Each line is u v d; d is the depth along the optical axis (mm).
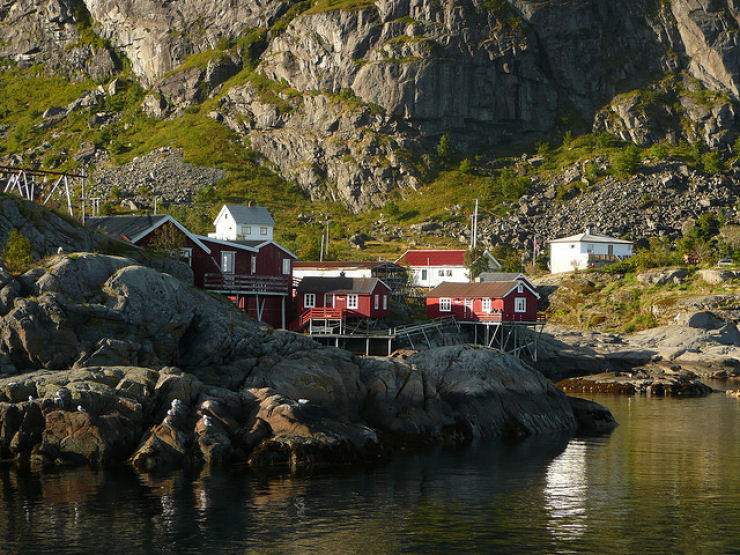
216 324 53031
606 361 95562
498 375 58781
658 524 34438
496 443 53156
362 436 47281
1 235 53938
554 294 123750
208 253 68438
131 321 49406
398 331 75938
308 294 78312
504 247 151000
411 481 41531
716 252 141250
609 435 56688
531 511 36281
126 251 59938
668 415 66562
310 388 50500
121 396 43531
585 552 30797
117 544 30812
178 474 40781
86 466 41406
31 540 31109
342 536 32281
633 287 122188
